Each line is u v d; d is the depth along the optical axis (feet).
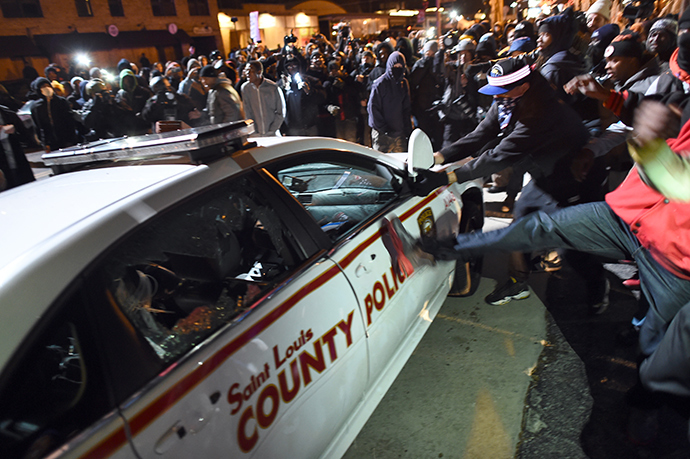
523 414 7.35
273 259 6.42
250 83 18.44
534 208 8.95
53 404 3.52
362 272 6.36
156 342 4.22
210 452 4.01
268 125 18.94
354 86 24.18
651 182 4.83
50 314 3.53
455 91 17.13
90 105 25.88
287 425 4.82
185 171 5.26
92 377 3.65
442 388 8.03
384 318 6.68
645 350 6.05
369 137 24.59
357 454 6.93
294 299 5.26
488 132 9.58
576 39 15.65
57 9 67.31
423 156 8.25
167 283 5.16
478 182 10.63
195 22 88.22
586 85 8.43
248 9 98.89
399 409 7.68
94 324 3.78
